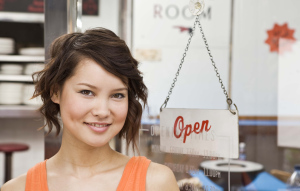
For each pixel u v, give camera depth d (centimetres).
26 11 356
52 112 122
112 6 269
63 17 159
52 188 118
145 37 267
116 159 123
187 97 204
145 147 153
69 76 107
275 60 302
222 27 287
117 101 109
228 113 123
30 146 391
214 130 126
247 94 302
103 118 107
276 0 301
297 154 304
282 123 305
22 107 351
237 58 297
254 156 305
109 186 117
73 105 107
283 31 302
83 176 118
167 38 265
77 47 107
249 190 283
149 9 268
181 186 136
